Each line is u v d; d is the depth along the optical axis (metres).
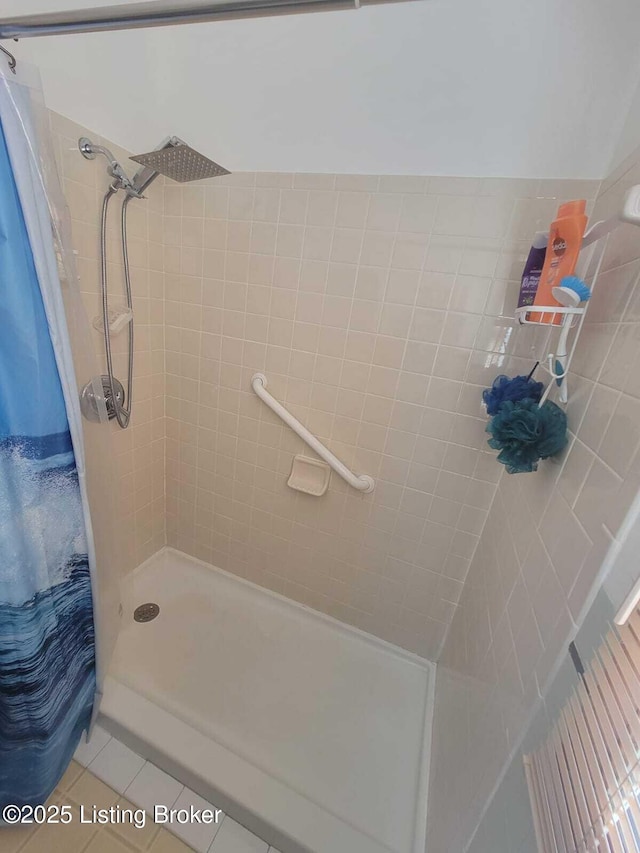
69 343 0.78
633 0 0.79
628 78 0.83
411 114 0.99
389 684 1.37
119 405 1.33
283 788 0.98
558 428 0.69
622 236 0.66
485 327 1.07
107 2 0.95
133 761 1.05
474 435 1.16
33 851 0.88
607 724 0.37
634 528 0.42
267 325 1.30
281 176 1.14
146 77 1.15
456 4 0.89
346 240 1.12
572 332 0.82
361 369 1.23
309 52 1.02
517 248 0.99
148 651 1.36
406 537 1.34
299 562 1.55
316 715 1.23
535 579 0.69
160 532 1.77
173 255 1.35
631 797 0.32
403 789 1.06
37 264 0.69
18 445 0.73
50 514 0.81
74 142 1.02
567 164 0.91
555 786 0.43
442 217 1.03
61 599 0.88
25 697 0.83
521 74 0.89
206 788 0.98
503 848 0.54
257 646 1.44
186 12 0.52
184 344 1.46
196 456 1.60
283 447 1.43
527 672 0.62
